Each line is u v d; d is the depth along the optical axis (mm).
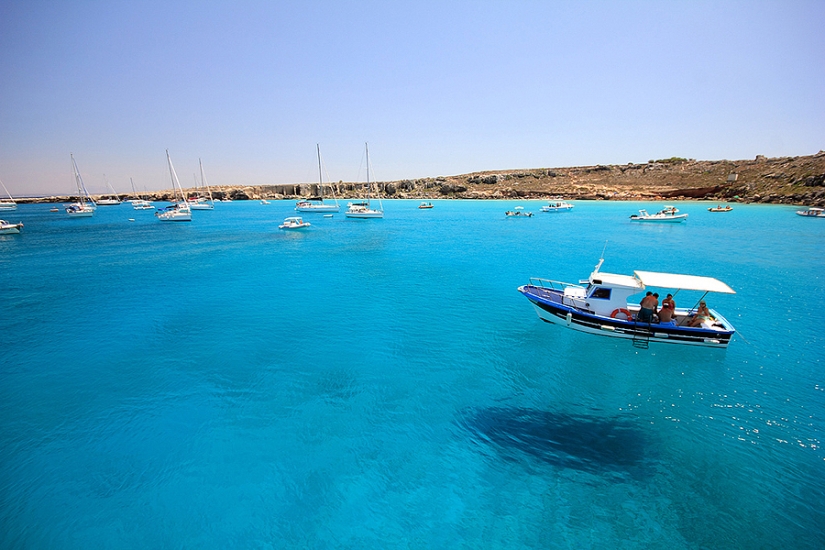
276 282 33188
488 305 26641
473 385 16391
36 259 44844
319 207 111000
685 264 38438
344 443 12938
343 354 19328
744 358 18328
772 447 12453
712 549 9023
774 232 61750
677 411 14469
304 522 10031
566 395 15602
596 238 58219
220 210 138625
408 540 9508
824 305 25703
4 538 9594
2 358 19109
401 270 37531
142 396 15766
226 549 9344
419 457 12281
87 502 10664
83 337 21547
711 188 128250
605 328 19469
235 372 17625
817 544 9109
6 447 12836
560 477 11414
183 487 11172
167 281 33719
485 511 10289
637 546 9164
